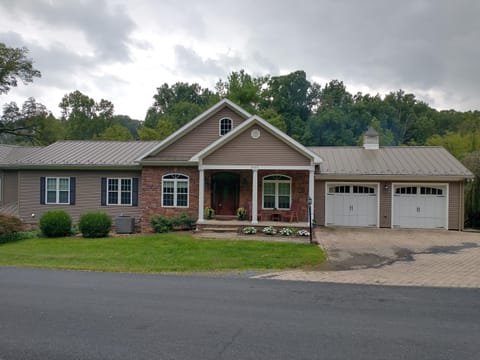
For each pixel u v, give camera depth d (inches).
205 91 2586.1
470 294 284.4
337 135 2050.9
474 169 778.8
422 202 720.3
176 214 719.1
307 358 166.6
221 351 173.5
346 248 498.9
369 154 817.5
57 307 242.7
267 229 602.5
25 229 721.0
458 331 202.8
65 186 774.5
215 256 438.3
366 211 735.7
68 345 179.8
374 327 208.4
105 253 461.7
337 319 222.1
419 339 190.5
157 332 197.8
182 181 721.6
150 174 725.3
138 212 756.0
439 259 432.8
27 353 170.4
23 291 285.9
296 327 207.5
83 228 608.4
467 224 784.3
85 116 2267.5
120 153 805.2
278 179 713.0
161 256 440.1
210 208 708.0
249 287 304.2
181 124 2057.1
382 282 325.4
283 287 305.0
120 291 287.3
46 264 402.0
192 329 202.8
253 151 647.1
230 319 220.5
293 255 443.8
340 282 324.8
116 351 172.9
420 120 2417.6
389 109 2418.8
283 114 2091.5
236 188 729.6
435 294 284.0
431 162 750.5
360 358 167.2
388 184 723.4
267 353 171.5
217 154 652.1
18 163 771.4
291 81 2204.7
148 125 2345.0
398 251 480.7
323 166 749.9
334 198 743.1
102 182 763.4
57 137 1380.4
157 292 285.1
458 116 2389.3
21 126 1270.9
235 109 743.1
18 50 1133.7
